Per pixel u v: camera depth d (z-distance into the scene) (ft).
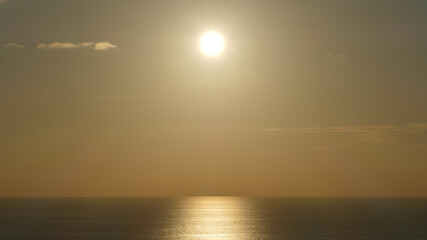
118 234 528.63
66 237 494.18
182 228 618.85
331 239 487.20
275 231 577.43
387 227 605.31
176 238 512.22
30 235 509.76
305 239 491.72
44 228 583.17
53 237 493.36
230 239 508.12
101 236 507.30
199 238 517.96
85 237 496.23
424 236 508.94
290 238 502.79
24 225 625.00
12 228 583.58
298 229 594.24
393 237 499.92
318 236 516.32
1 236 500.33
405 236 508.12
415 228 591.37
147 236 519.60
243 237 524.52
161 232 564.71
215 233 565.94
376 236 509.35
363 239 485.15
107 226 619.67
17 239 476.95
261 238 512.22
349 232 551.18
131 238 496.23
